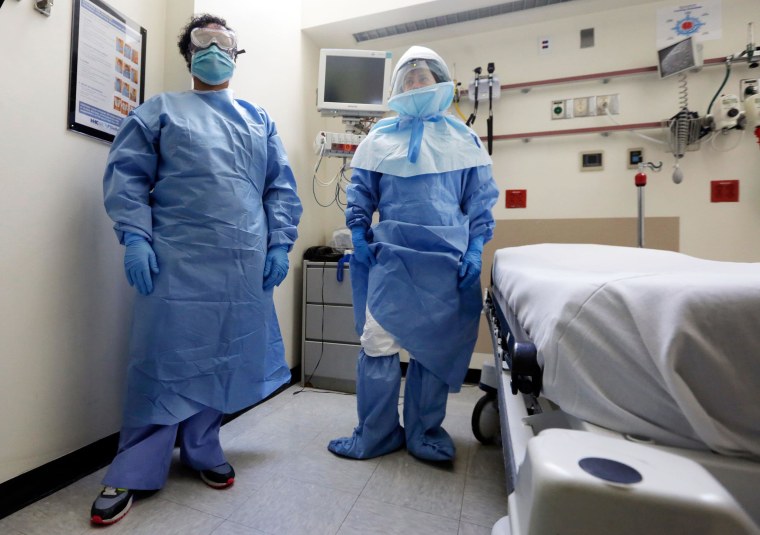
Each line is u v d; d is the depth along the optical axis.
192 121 1.26
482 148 1.53
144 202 1.20
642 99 2.22
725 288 0.40
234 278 1.24
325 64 2.31
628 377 0.44
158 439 1.19
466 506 1.19
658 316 0.42
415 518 1.13
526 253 1.16
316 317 2.32
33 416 1.18
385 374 1.43
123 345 1.48
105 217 1.41
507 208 2.46
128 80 1.49
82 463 1.32
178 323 1.16
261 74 2.10
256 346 1.31
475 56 2.56
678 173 2.07
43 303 1.21
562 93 2.37
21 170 1.15
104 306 1.40
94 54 1.35
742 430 0.39
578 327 0.47
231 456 1.49
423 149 1.42
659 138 2.18
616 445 0.35
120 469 1.13
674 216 2.15
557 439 0.36
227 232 1.23
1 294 1.10
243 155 1.31
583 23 2.35
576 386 0.47
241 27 1.93
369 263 1.51
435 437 1.50
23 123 1.15
